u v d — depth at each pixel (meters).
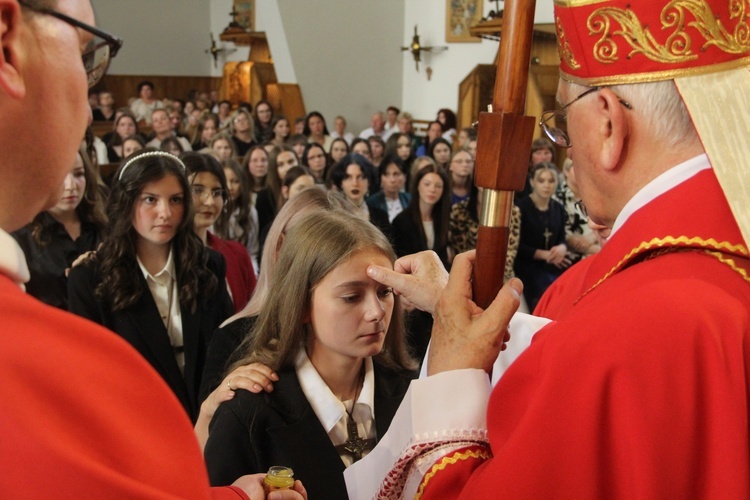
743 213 0.91
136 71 17.36
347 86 12.91
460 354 1.08
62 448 0.58
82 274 2.52
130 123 8.73
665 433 0.84
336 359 1.55
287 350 1.52
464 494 0.93
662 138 0.99
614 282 0.99
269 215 4.95
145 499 0.60
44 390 0.60
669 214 0.97
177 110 12.14
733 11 0.96
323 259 1.47
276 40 12.21
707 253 0.95
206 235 3.29
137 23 17.19
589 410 0.86
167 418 0.67
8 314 0.61
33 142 0.69
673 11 0.96
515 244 4.78
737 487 0.82
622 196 1.04
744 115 0.94
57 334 0.63
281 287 1.55
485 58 12.31
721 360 0.85
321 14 12.25
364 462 1.21
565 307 1.41
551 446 0.88
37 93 0.69
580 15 1.02
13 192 0.70
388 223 4.60
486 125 1.06
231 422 1.46
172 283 2.61
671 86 0.97
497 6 11.12
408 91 13.55
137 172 2.49
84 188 3.08
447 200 4.45
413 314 3.10
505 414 0.96
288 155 4.97
